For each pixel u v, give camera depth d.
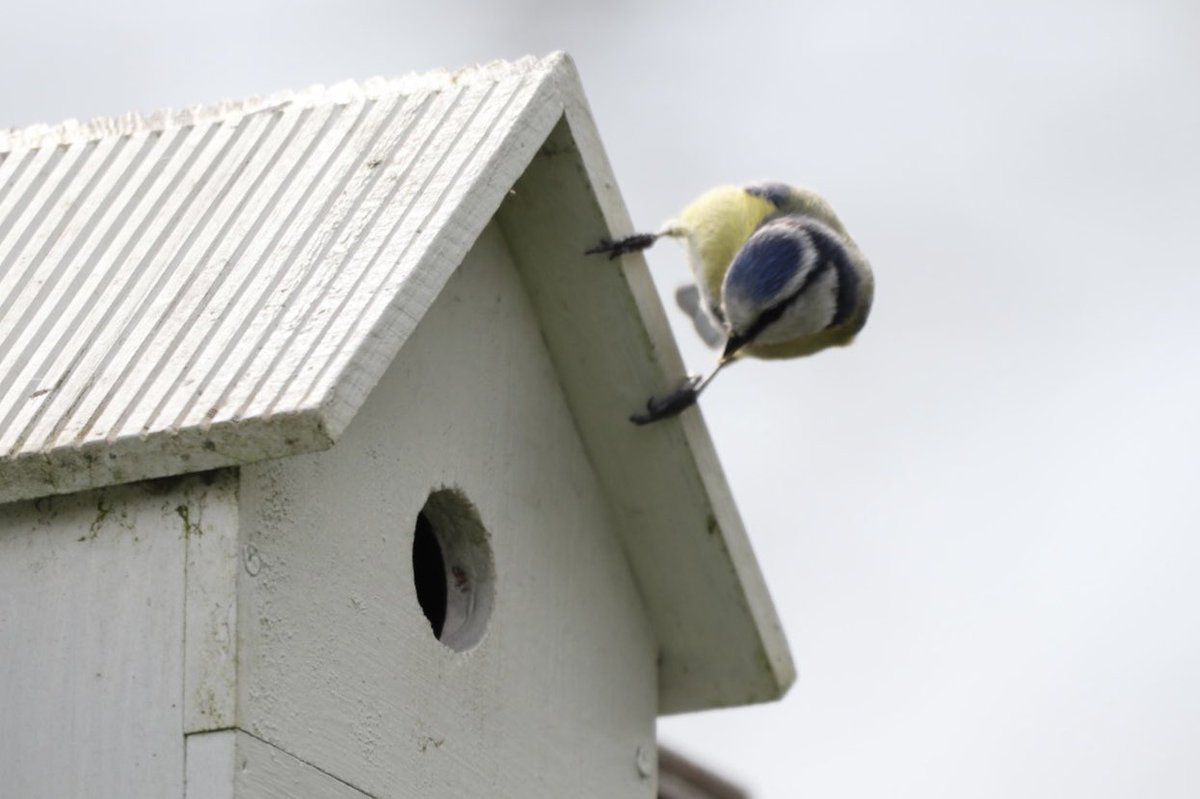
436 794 7.93
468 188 7.67
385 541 7.84
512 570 8.60
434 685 8.02
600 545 9.20
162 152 8.34
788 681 9.53
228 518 7.02
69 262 7.84
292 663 7.20
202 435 6.77
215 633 6.93
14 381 7.28
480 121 8.08
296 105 8.47
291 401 6.74
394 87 8.44
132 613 7.02
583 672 9.00
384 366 7.03
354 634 7.57
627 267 8.66
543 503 8.82
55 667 7.05
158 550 7.05
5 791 6.97
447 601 8.48
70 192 8.23
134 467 6.88
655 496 9.13
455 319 8.39
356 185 7.89
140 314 7.46
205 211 7.96
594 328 8.80
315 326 7.12
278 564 7.21
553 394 8.94
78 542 7.15
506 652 8.49
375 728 7.62
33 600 7.14
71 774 6.93
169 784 6.83
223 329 7.25
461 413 8.38
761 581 9.40
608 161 8.60
